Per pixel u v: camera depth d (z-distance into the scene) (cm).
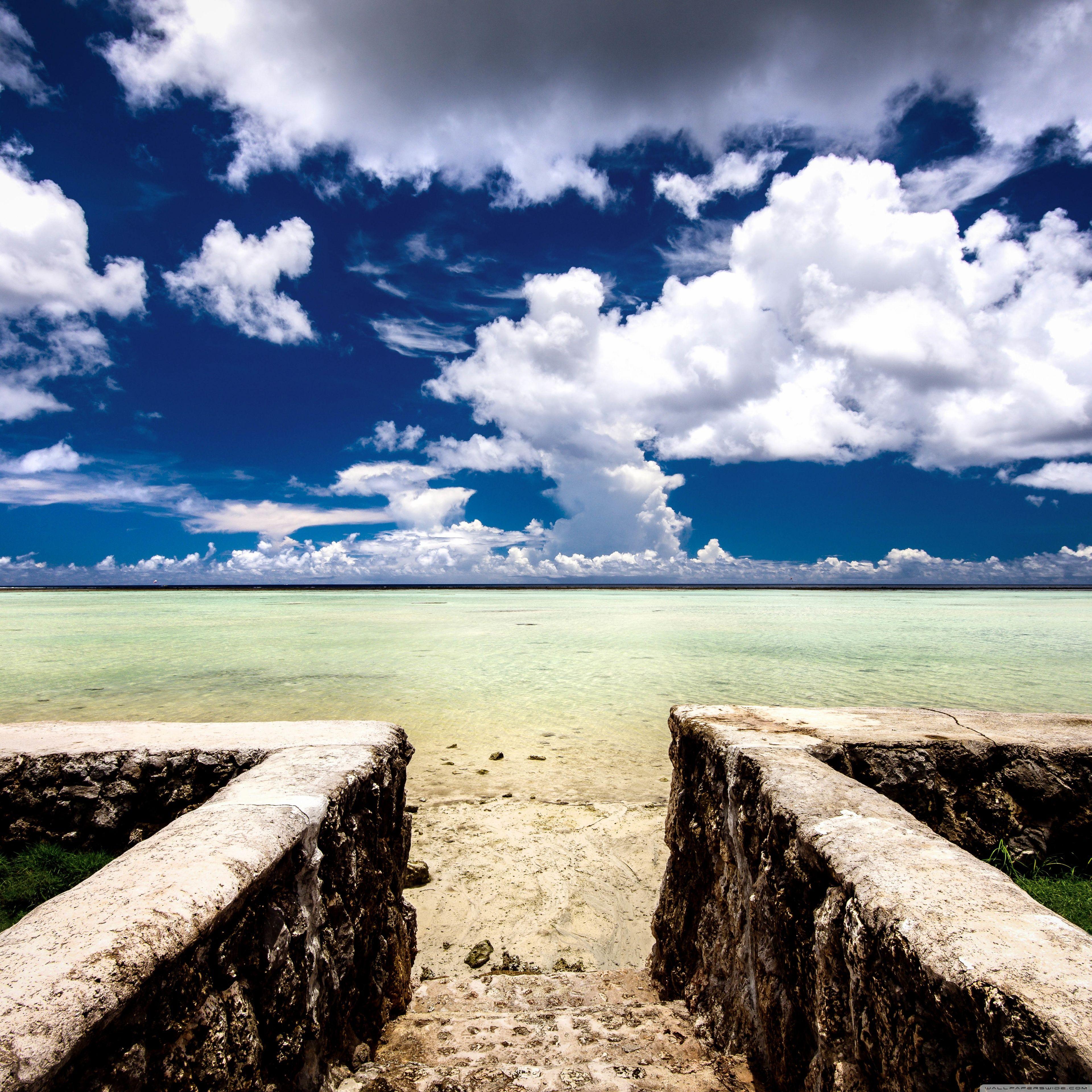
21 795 405
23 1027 135
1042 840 388
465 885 639
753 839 322
